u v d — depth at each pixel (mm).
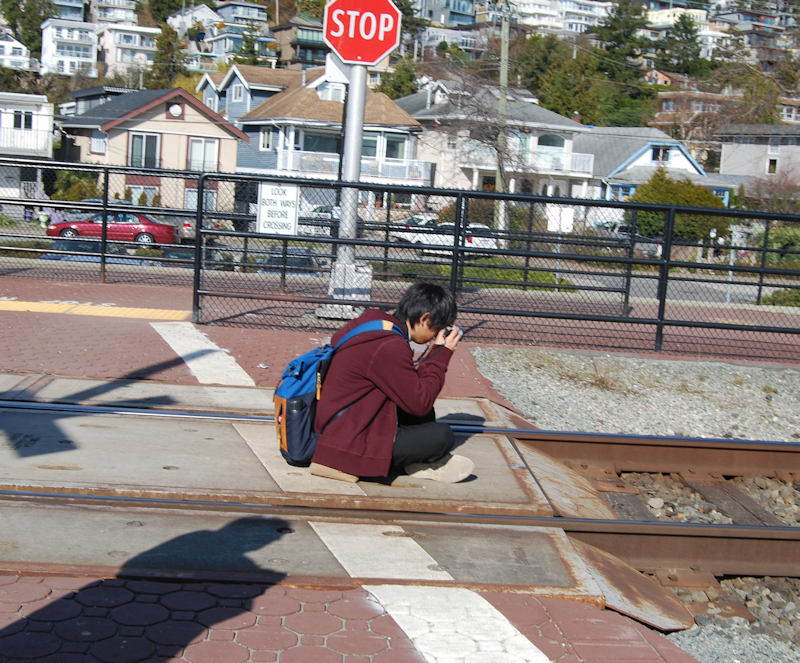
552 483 5938
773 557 5367
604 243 12523
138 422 6285
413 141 48531
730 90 71938
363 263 11766
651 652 3787
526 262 13438
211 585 4008
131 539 4375
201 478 5188
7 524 4441
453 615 3912
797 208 46062
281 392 5391
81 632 3533
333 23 10242
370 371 5137
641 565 5246
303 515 4879
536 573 4387
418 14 152750
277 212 9969
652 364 10312
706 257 19219
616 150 57094
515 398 8555
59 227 20594
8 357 7906
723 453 7184
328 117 45156
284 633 3656
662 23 151500
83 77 92312
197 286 10133
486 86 40344
